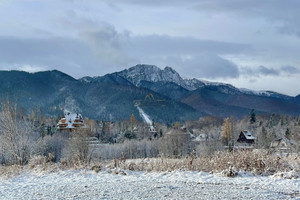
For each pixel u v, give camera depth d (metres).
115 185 13.79
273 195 11.19
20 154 28.30
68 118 104.62
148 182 14.80
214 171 18.05
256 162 18.09
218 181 15.02
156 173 18.39
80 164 21.33
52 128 103.25
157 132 133.00
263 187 12.95
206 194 11.41
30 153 29.22
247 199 10.57
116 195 11.41
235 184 13.92
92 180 16.45
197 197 10.90
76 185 14.23
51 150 59.19
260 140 62.53
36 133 56.59
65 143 60.16
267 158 18.80
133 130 122.38
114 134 122.19
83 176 18.11
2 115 28.20
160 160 22.08
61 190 12.88
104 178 17.19
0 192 13.01
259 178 15.92
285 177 15.65
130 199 10.73
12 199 11.34
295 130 110.06
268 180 15.17
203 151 67.56
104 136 100.38
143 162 21.75
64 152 57.09
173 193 11.62
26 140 28.91
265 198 10.70
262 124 142.38
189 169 19.17
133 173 18.77
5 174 19.20
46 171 19.94
